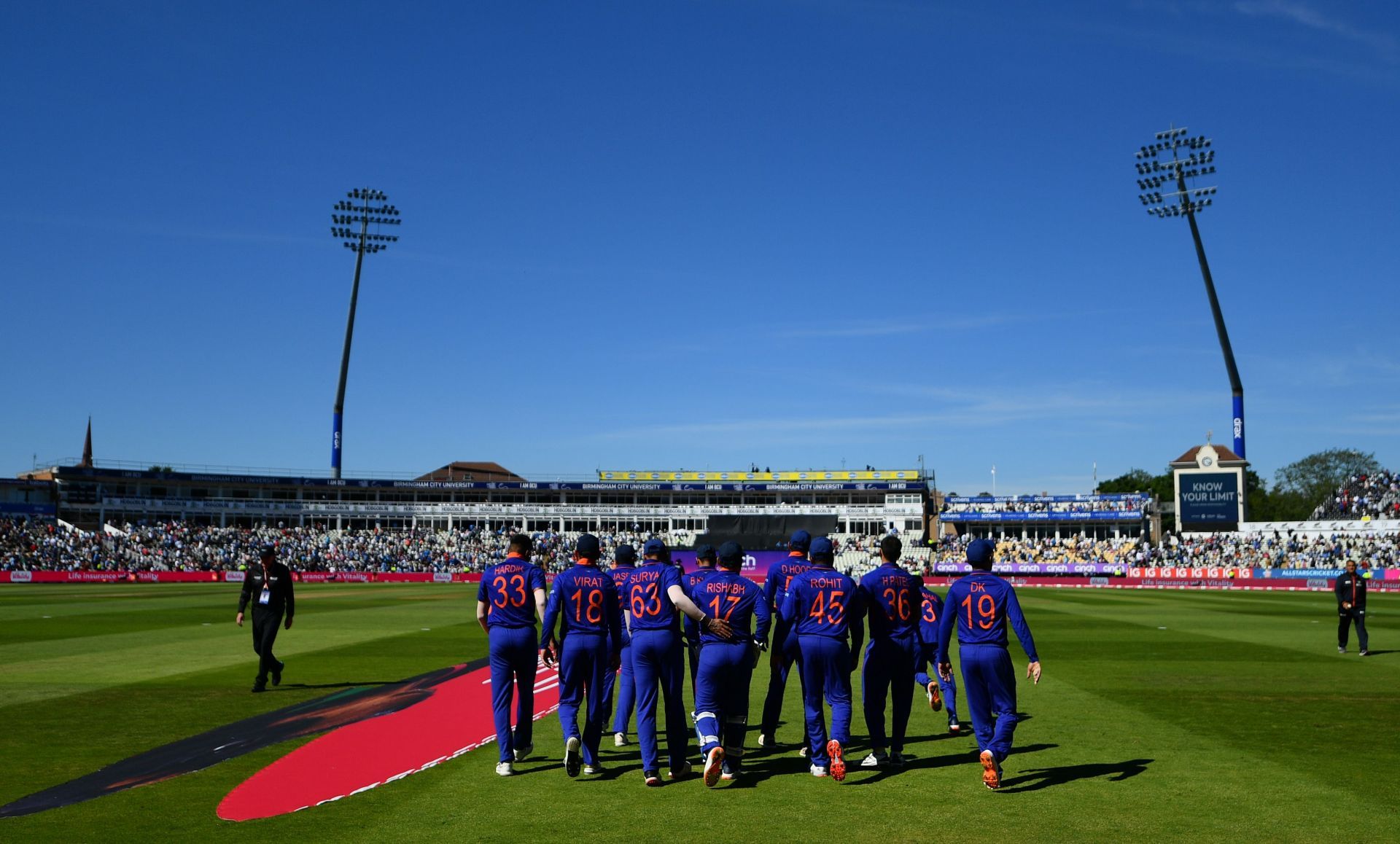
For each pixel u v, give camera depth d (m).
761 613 9.23
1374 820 7.63
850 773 9.47
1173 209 72.75
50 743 10.84
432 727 11.95
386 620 31.23
